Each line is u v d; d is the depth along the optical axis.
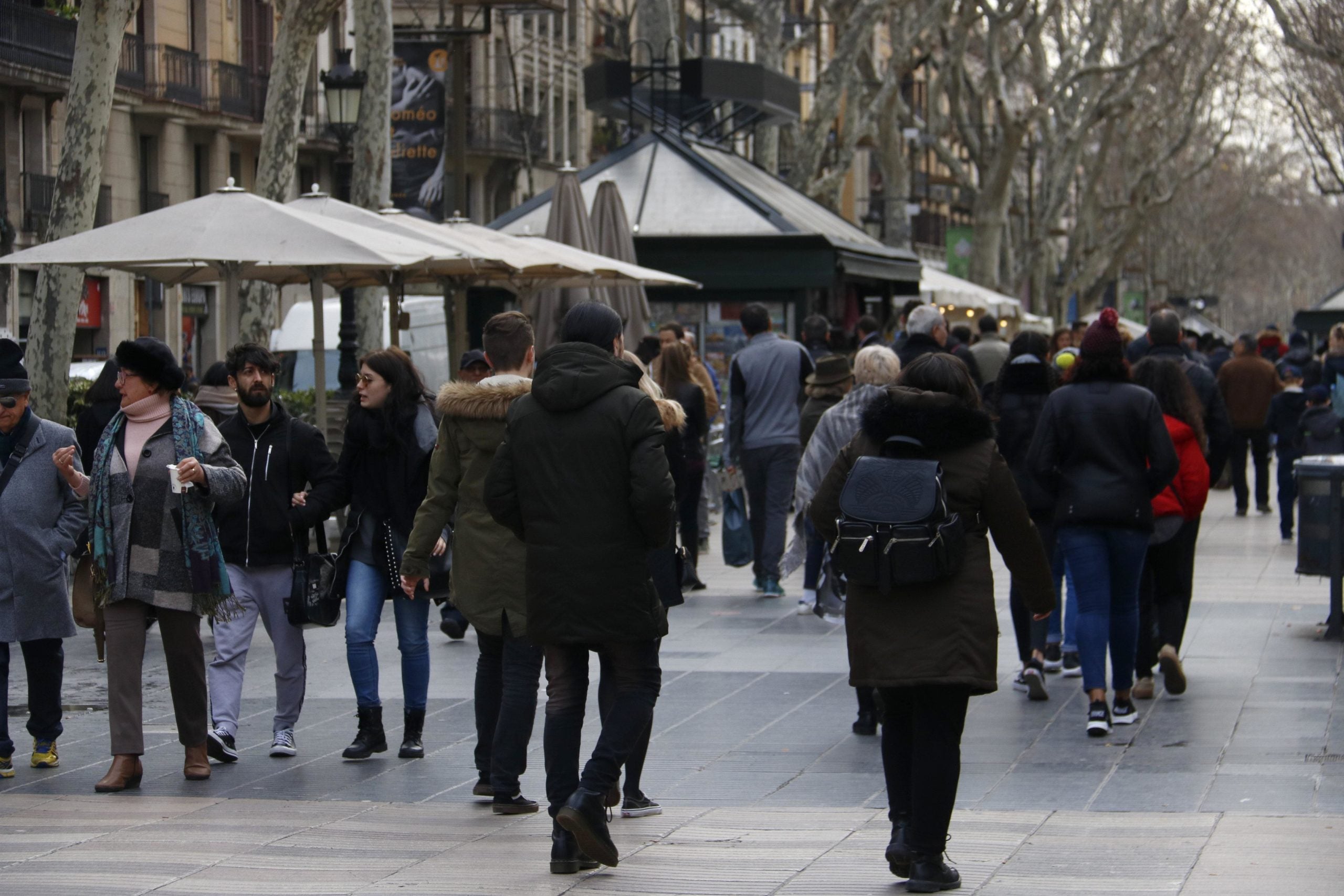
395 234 19.78
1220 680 13.63
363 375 11.06
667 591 9.17
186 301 57.62
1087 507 11.66
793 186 39.91
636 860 8.27
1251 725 11.87
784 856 8.34
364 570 11.16
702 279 29.61
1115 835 8.60
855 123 46.38
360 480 11.12
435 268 21.53
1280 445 25.36
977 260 56.09
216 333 59.59
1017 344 13.61
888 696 8.02
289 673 11.46
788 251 29.38
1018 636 13.07
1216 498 32.94
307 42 26.28
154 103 52.59
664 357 19.48
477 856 8.34
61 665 11.20
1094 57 61.34
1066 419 11.79
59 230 22.58
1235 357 28.97
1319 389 23.94
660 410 9.45
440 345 36.56
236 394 13.66
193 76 54.62
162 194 54.09
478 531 9.49
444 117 35.72
